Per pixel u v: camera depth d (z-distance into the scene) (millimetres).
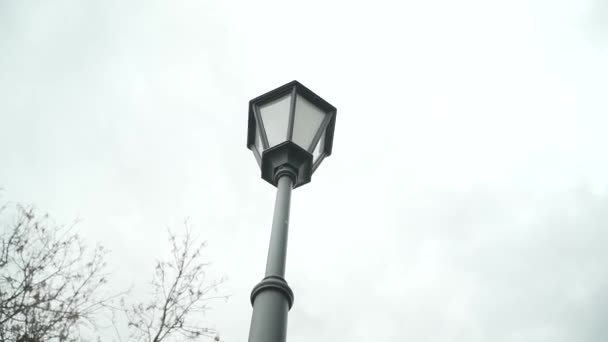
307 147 3996
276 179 3762
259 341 2531
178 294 7148
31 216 7176
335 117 4430
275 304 2738
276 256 3051
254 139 4379
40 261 6891
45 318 6523
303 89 4383
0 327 6301
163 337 6766
